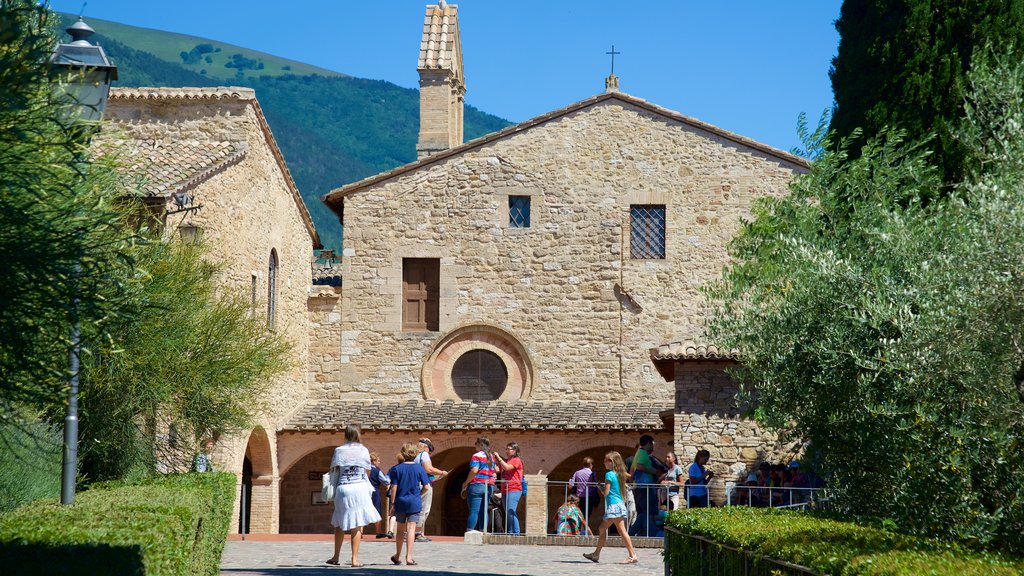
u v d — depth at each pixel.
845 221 11.94
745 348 11.90
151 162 19.69
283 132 158.38
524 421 25.19
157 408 14.13
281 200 25.77
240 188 22.42
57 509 8.26
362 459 14.69
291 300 26.23
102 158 8.17
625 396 26.53
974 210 9.73
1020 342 9.06
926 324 9.49
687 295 26.66
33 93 5.41
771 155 26.81
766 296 12.20
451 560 16.00
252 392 15.78
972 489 9.48
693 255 26.72
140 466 13.92
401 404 26.66
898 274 10.50
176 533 7.62
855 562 6.61
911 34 17.88
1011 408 9.12
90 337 6.29
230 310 15.02
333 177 160.12
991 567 6.56
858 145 18.33
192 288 13.92
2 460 10.08
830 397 10.89
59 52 6.20
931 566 6.40
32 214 5.51
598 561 16.23
